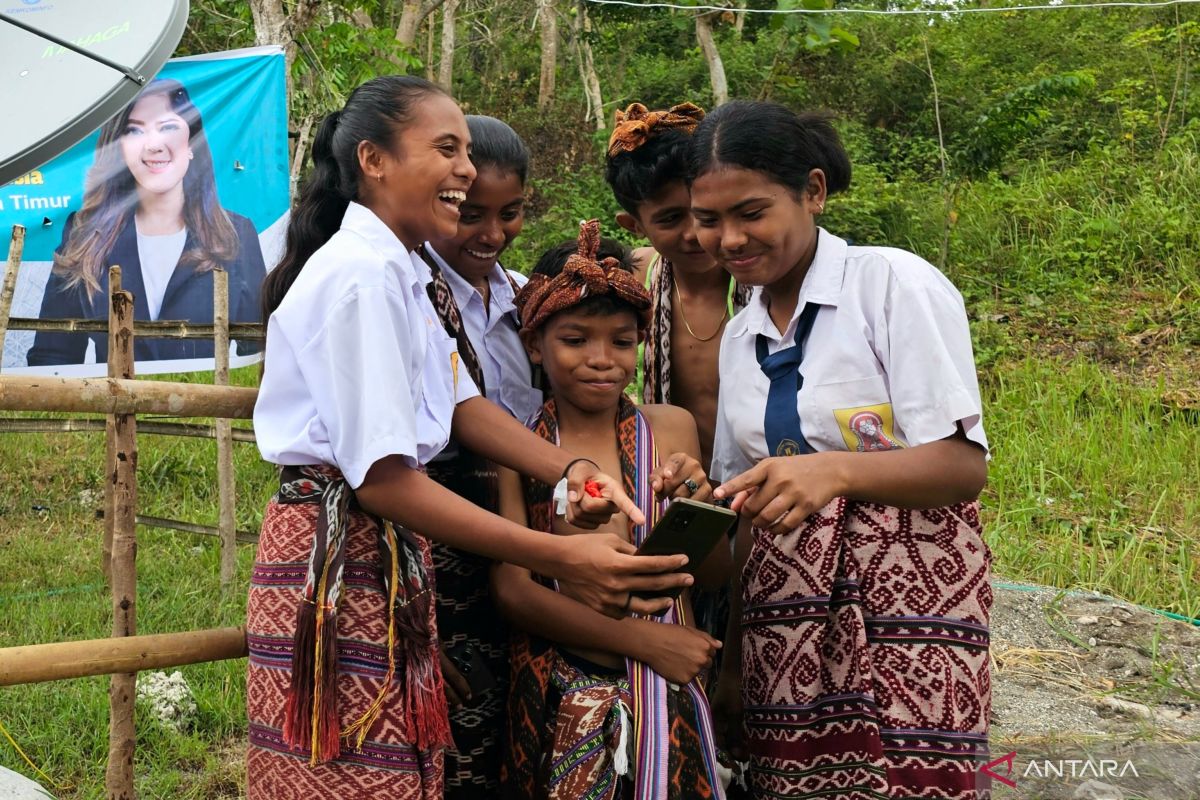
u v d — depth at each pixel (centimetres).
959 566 213
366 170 211
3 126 203
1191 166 1009
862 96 1329
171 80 647
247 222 661
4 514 634
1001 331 846
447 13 1441
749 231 213
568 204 1236
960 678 210
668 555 201
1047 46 1355
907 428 210
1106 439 682
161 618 484
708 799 220
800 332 224
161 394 228
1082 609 480
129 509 269
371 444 187
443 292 248
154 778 359
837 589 215
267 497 665
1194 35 1245
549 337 235
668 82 1450
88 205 641
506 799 232
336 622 192
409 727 197
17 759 365
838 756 213
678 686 221
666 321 281
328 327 190
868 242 990
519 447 221
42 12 228
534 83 1728
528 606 223
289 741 191
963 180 1059
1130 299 889
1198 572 542
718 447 251
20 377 211
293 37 695
